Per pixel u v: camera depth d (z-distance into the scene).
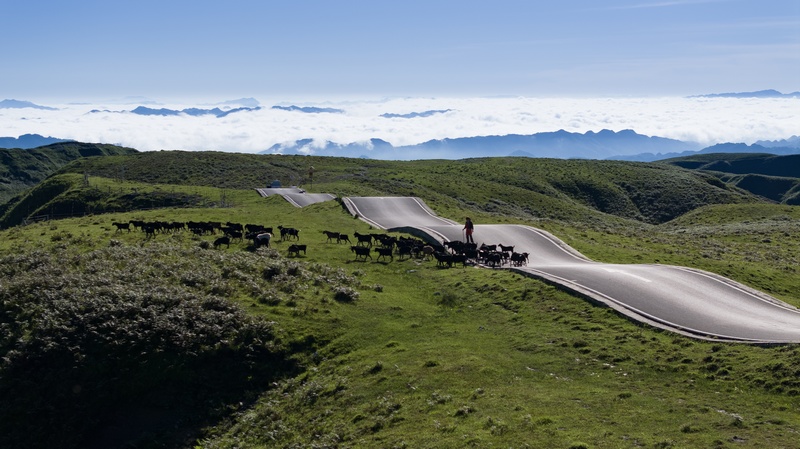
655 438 19.88
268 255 49.59
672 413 22.02
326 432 25.16
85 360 31.23
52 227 60.44
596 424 21.30
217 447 26.55
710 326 31.95
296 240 58.50
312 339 34.41
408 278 46.94
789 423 20.59
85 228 59.62
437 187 136.12
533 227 67.56
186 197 109.94
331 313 37.38
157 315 34.62
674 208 167.12
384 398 26.55
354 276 46.00
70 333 32.72
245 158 175.88
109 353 31.72
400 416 24.53
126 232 56.84
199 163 163.88
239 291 39.81
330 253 53.59
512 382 26.39
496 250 52.91
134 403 29.69
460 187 140.00
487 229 65.38
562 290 39.25
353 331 35.50
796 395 22.84
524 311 36.91
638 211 166.75
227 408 29.42
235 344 33.19
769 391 23.52
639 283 41.25
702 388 24.48
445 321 36.91
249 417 28.27
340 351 33.47
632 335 31.00
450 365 28.88
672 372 26.36
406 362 30.17
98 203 111.19
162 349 32.03
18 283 38.03
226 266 44.47
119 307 34.94
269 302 38.44
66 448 27.47
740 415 21.58
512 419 22.23
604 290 39.06
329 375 30.80
